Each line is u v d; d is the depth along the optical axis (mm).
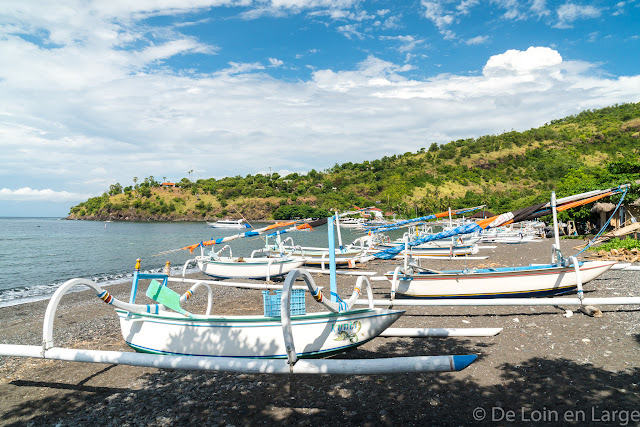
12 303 16016
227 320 6781
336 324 6801
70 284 6344
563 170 182000
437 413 5105
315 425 4961
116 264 30578
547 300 9250
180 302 7441
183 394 6066
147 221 194875
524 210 11023
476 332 8258
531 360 6707
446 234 11242
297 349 6590
